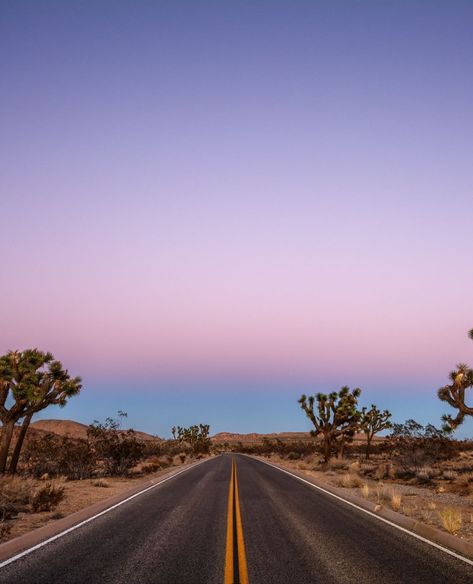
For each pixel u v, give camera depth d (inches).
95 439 1080.2
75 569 274.4
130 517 453.1
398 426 1467.8
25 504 532.4
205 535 370.6
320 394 1642.5
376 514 498.0
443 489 771.4
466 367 797.2
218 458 2150.6
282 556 309.3
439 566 293.7
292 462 1836.9
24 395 859.4
